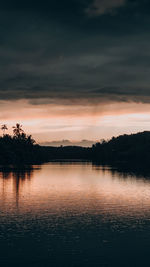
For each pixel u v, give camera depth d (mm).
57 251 35594
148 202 68062
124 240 39625
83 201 69438
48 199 72500
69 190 90812
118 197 76062
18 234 41969
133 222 48875
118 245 37719
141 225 46938
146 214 54844
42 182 114250
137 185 103562
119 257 33812
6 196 77438
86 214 54750
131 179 125125
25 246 37156
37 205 63875
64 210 58500
